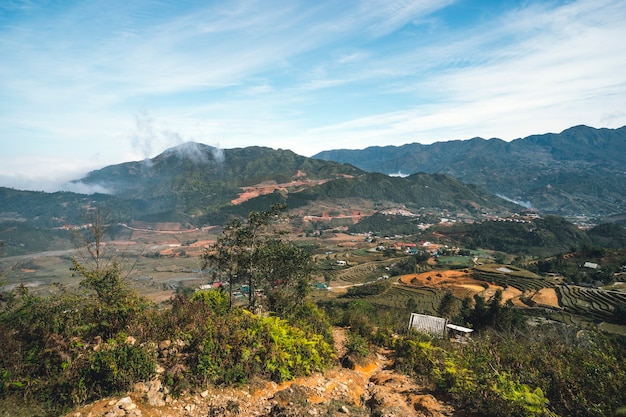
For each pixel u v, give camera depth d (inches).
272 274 875.4
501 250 5999.0
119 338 315.6
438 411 294.7
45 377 281.6
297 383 350.0
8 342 289.6
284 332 418.6
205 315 413.7
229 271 838.5
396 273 4313.5
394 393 353.4
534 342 439.2
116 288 396.8
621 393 262.4
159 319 396.5
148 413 250.4
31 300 339.0
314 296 3253.0
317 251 5895.7
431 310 2468.0
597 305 2484.0
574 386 284.2
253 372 334.3
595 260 3811.5
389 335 726.5
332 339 597.6
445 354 477.7
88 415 238.1
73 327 330.6
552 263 3811.5
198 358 311.1
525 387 278.4
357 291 3280.0
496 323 1168.8
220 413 269.0
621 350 328.2
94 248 459.2
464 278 3543.3
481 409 290.0
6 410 243.9
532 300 2669.8
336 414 276.7
